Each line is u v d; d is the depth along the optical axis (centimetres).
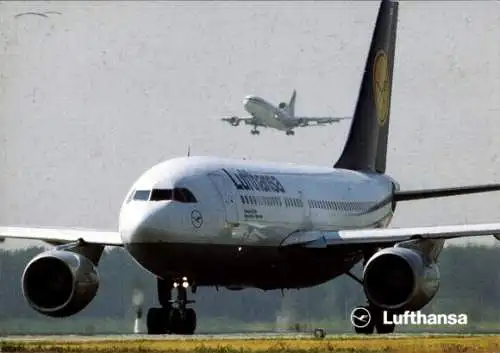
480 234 16425
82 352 12925
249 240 17050
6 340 15875
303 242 17975
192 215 15850
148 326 16888
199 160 16888
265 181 17962
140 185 15988
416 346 13738
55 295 15925
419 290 15875
